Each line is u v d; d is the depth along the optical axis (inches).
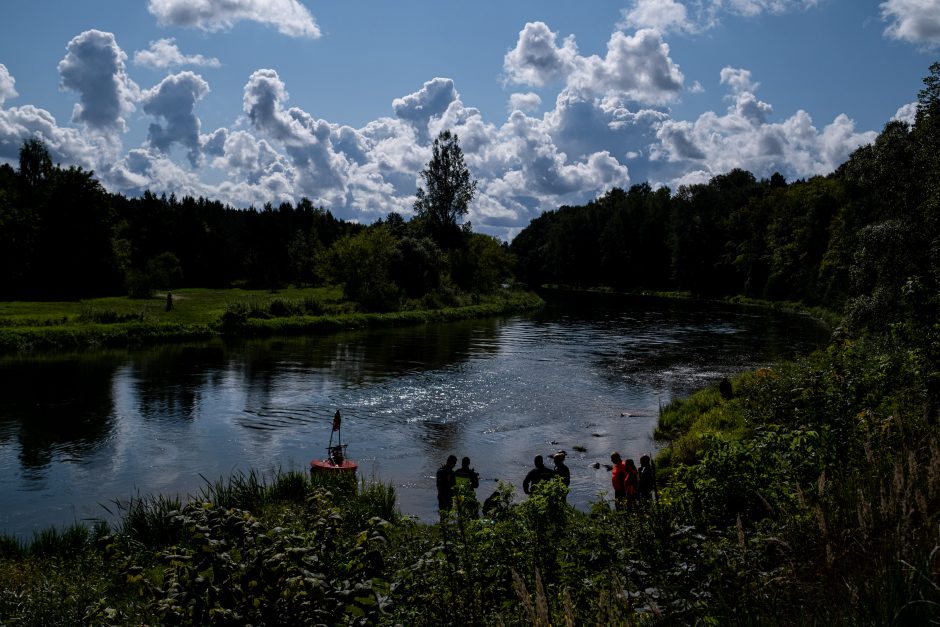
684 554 221.5
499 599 209.8
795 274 3235.7
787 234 3516.2
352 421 941.8
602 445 821.9
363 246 2524.6
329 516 185.2
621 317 2691.9
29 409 968.3
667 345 1755.7
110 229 2933.1
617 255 5137.8
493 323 2389.3
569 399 1087.0
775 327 2247.8
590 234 5541.3
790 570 161.9
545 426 917.8
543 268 6087.6
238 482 602.2
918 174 1294.3
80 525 523.2
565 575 219.9
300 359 1465.3
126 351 1523.1
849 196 2230.6
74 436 843.4
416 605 201.6
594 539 244.1
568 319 2591.0
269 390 1136.2
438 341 1824.6
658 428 885.8
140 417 941.8
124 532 492.1
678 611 165.6
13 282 2642.7
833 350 501.7
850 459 279.4
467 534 246.1
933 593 128.9
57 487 665.6
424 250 2886.3
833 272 2576.3
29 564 434.0
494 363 1443.2
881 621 126.6
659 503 277.9
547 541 246.4
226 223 4940.9
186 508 166.7
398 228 3292.3
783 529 205.8
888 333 587.5
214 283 4097.0
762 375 761.0
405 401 1069.1
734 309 3164.4
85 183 2807.6
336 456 679.1
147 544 460.8
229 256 4148.6
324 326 2041.1
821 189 3088.1
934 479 167.3
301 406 1026.1
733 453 293.3
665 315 2783.0
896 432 283.0
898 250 1264.8
